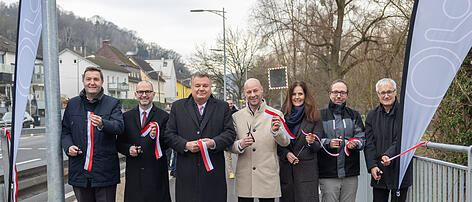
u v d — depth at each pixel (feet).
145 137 14.11
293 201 13.33
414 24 10.85
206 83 12.89
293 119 13.50
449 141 15.43
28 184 20.59
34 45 10.41
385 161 11.91
